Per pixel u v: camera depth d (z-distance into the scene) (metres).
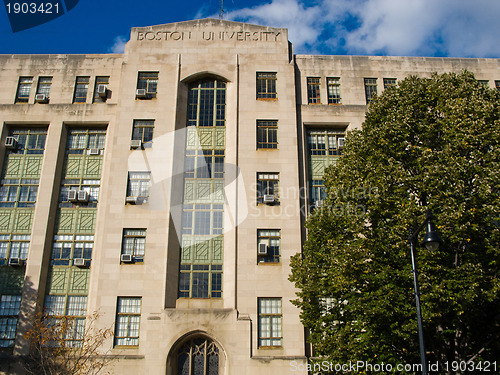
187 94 36.25
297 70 37.22
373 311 21.08
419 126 24.39
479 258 21.36
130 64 36.12
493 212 21.00
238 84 35.84
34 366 28.97
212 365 29.58
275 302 30.77
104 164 34.62
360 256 22.16
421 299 20.12
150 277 30.84
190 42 36.81
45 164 34.34
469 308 21.02
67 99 36.34
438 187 22.06
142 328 29.84
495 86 37.84
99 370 27.20
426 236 17.05
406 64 38.00
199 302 30.97
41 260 31.92
